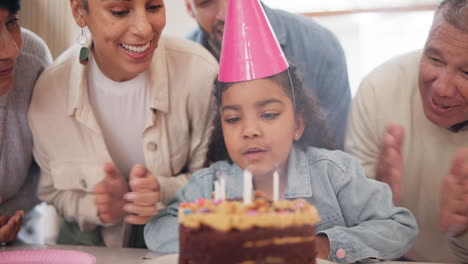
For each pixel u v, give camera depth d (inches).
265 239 40.6
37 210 93.3
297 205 43.9
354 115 74.6
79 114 69.9
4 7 61.9
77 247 64.9
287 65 61.3
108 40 61.9
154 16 61.9
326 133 69.4
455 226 58.6
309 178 62.8
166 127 71.6
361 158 72.2
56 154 73.7
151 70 69.3
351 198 61.1
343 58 85.0
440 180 68.7
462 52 59.6
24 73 73.9
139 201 62.2
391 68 73.7
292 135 62.5
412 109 70.5
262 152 61.2
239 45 59.2
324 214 61.7
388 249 56.1
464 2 59.6
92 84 70.5
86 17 63.2
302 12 118.9
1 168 73.9
